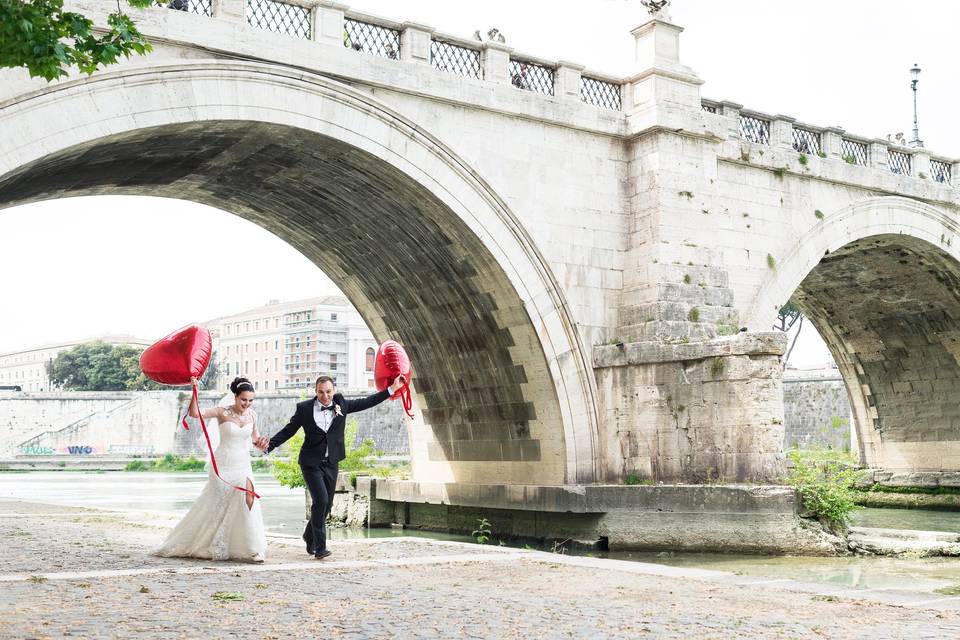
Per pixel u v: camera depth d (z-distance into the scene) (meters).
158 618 6.02
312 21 15.80
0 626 5.53
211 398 68.25
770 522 15.50
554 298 18.02
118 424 67.06
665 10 18.78
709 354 16.80
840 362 31.75
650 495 16.39
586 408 18.23
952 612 7.30
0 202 16.52
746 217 20.61
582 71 18.67
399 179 16.78
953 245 24.77
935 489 28.23
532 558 10.26
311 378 127.25
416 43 16.66
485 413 20.17
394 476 23.52
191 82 14.38
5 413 66.12
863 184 22.69
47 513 17.47
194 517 9.35
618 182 18.92
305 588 7.54
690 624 6.40
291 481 25.23
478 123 17.38
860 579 12.66
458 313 19.55
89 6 13.65
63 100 13.37
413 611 6.59
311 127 15.48
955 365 28.58
